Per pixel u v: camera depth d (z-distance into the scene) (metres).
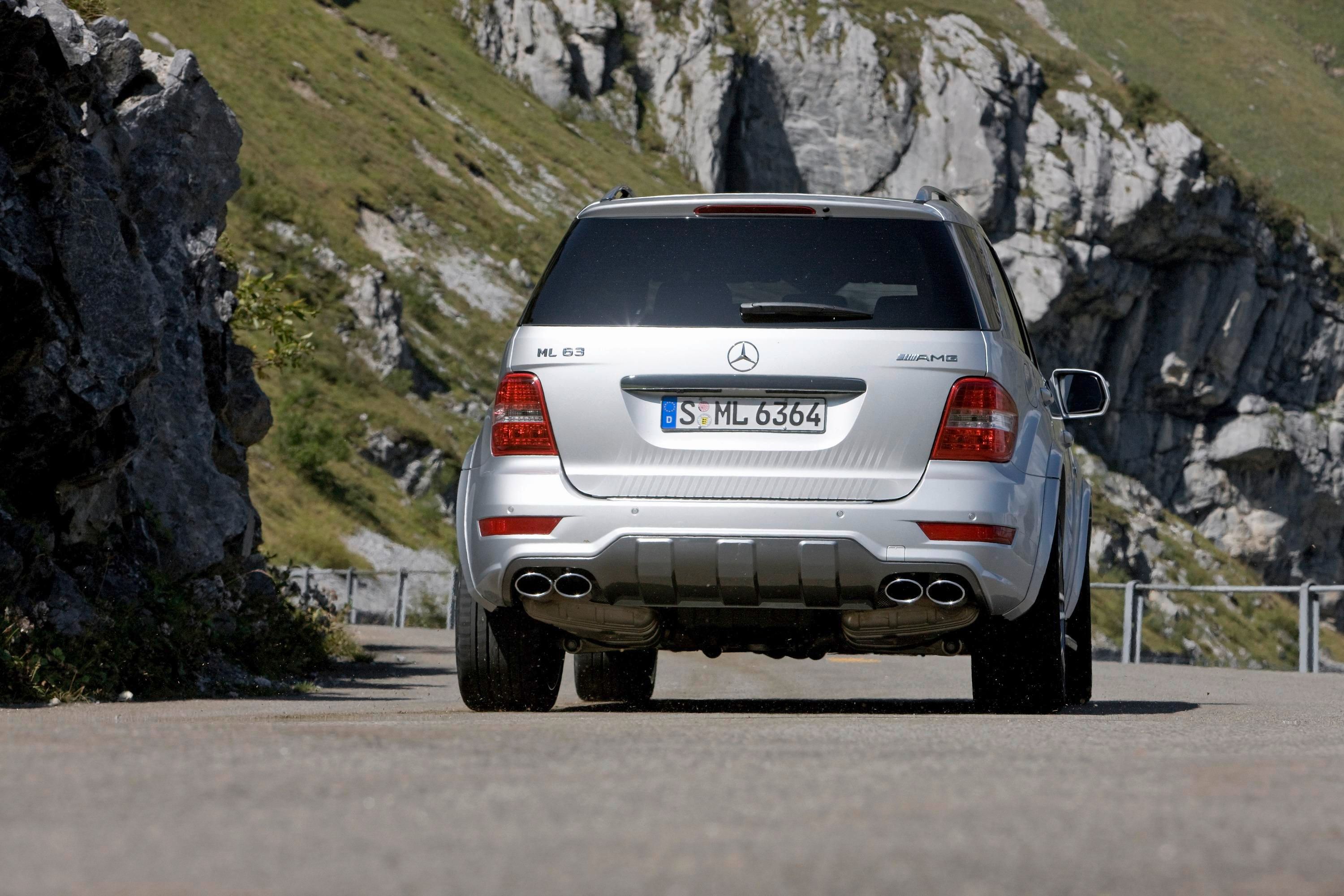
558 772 9.95
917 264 19.56
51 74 27.89
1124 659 58.53
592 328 19.31
